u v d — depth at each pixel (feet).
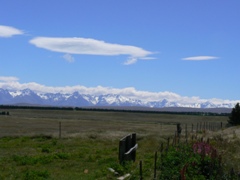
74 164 80.74
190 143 89.61
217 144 88.89
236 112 236.84
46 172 64.85
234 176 53.36
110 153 102.22
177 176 52.80
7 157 91.04
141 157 84.99
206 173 54.95
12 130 218.38
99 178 61.72
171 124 390.63
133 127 290.35
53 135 159.94
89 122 390.83
